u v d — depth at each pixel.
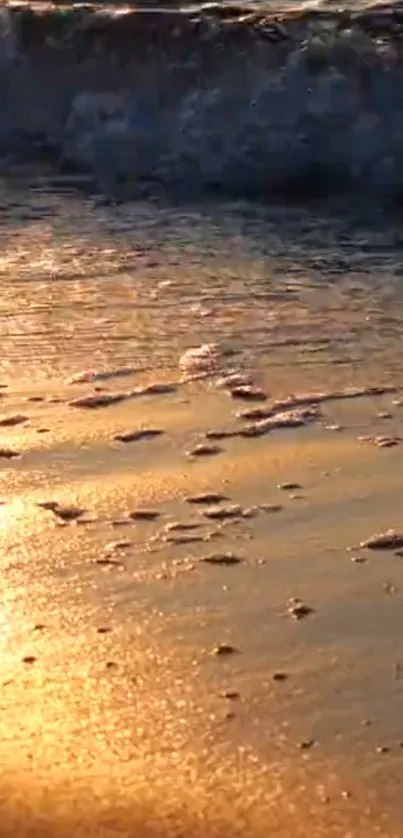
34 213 7.81
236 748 3.05
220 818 2.82
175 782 2.93
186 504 4.30
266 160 8.19
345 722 3.16
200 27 8.56
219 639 3.50
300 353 5.70
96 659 3.40
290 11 8.62
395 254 7.02
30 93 8.95
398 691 3.28
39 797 2.86
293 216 7.70
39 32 8.99
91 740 3.06
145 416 5.06
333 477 4.50
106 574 3.84
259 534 4.10
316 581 3.81
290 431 4.91
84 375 5.48
